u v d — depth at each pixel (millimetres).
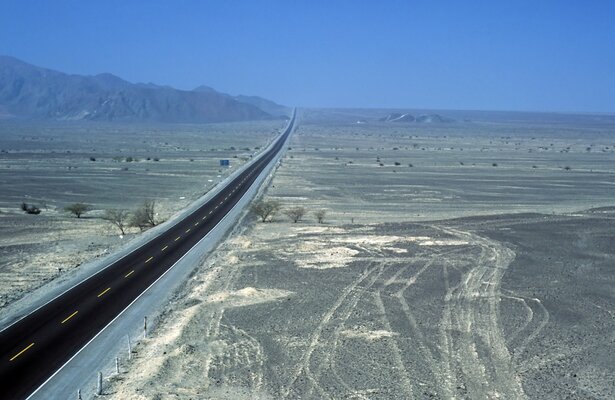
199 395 24781
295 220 70125
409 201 88188
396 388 25953
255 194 92438
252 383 26188
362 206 83125
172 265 47594
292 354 29594
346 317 35281
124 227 67625
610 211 75875
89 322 33875
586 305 38688
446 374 27531
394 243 56188
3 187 96062
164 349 29625
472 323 34688
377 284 42469
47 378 26234
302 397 24938
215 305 37125
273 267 47125
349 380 26688
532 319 35656
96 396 24406
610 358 30062
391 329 33406
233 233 61750
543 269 47438
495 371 28047
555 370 28375
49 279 44000
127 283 42188
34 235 61812
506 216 70938
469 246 55125
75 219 71875
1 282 43281
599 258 51531
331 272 45719
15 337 31375
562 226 65000
